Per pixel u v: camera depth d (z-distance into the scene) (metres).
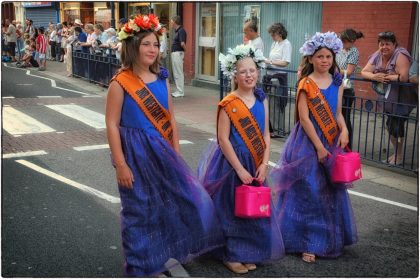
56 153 6.81
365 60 9.88
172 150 3.36
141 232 3.28
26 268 3.59
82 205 4.88
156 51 3.29
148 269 3.30
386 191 5.54
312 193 3.77
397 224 4.59
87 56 14.91
